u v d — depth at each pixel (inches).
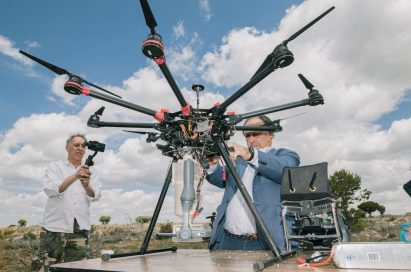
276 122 97.1
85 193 186.7
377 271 53.9
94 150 111.4
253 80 69.4
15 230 1411.2
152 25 62.1
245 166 131.6
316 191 84.1
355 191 928.9
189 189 71.2
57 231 174.2
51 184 171.9
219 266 66.2
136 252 92.9
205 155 87.0
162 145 83.1
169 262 74.7
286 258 75.0
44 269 170.6
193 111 79.0
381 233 1091.9
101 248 422.6
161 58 63.7
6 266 423.8
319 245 89.7
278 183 118.3
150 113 80.3
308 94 87.4
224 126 80.0
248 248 125.0
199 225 71.1
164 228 944.9
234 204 128.5
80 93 78.8
